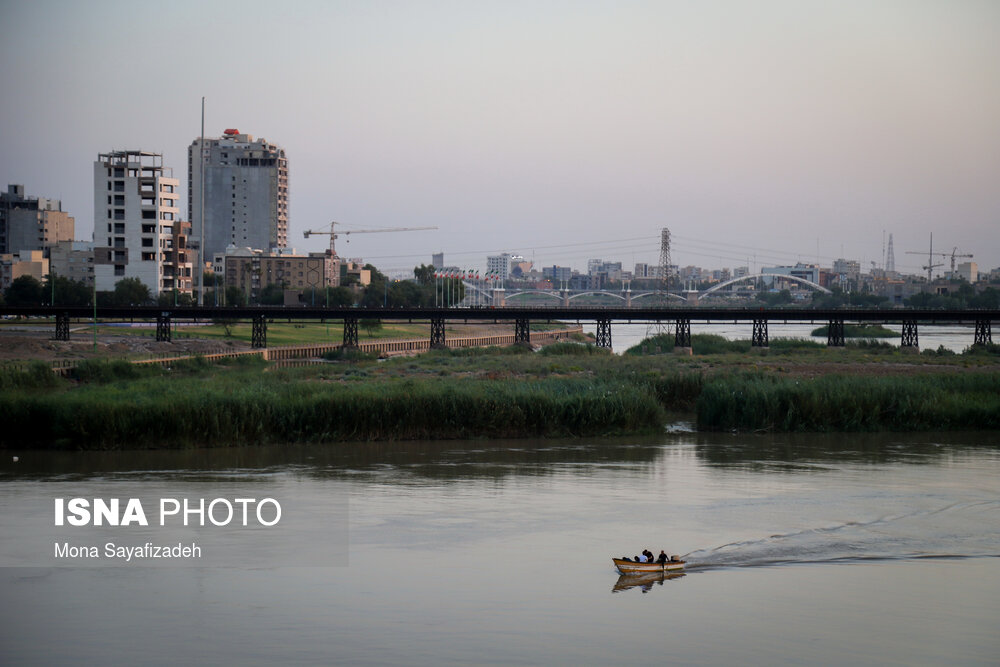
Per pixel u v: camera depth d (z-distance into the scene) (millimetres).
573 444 83812
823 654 38688
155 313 196625
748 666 37562
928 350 196500
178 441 79812
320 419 83625
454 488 65938
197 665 37875
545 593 45406
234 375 126062
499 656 38594
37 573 48406
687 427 93250
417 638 40219
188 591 45625
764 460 76562
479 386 95000
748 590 45750
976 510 59562
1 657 38625
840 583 46344
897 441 85812
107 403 80500
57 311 192125
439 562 49719
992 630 41062
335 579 47219
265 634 40812
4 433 79312
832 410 91000
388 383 102750
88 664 37969
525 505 61156
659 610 43188
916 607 43594
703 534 54656
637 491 65062
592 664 37594
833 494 64062
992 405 92562
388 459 76438
